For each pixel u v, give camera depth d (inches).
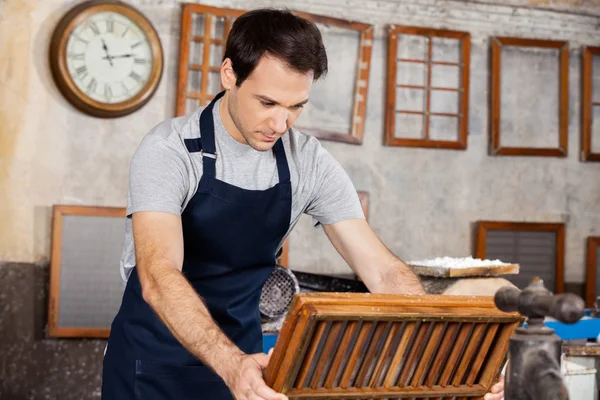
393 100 217.5
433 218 224.2
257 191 79.2
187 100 198.2
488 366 57.4
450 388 56.7
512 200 231.9
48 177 190.5
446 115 223.1
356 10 215.6
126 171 195.9
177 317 62.6
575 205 237.3
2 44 187.5
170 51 199.0
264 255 82.8
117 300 190.4
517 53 231.0
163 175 74.5
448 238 225.8
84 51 187.6
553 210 235.5
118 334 80.4
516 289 42.3
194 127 78.7
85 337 188.9
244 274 82.7
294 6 209.6
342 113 213.2
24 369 187.2
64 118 191.5
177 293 64.4
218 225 78.9
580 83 237.9
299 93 69.1
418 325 53.6
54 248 186.2
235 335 82.0
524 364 41.2
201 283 80.9
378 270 80.6
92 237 189.3
